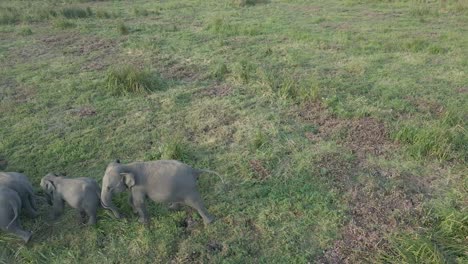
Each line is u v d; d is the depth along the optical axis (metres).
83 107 7.84
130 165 4.96
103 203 4.96
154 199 4.98
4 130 7.12
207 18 13.95
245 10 15.07
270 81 8.40
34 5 16.12
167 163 5.01
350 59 9.96
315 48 10.73
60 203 5.20
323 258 4.71
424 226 5.06
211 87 8.57
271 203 5.43
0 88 8.68
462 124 6.97
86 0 16.86
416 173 5.93
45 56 10.50
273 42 11.27
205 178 5.90
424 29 12.39
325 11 14.80
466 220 4.82
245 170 5.99
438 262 4.41
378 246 4.80
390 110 7.46
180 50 10.70
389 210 5.30
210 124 7.17
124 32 12.12
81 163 6.28
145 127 7.16
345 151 6.41
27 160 6.34
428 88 8.37
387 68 9.41
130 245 4.90
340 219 5.17
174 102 7.88
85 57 10.36
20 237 4.92
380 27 12.55
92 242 4.95
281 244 4.88
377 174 5.93
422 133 6.46
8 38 11.95
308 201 5.46
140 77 8.40
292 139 6.69
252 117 7.32
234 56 10.17
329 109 7.55
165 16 14.35
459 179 5.80
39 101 8.09
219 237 5.00
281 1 16.56
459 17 13.62
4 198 4.77
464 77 8.83
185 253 4.79
